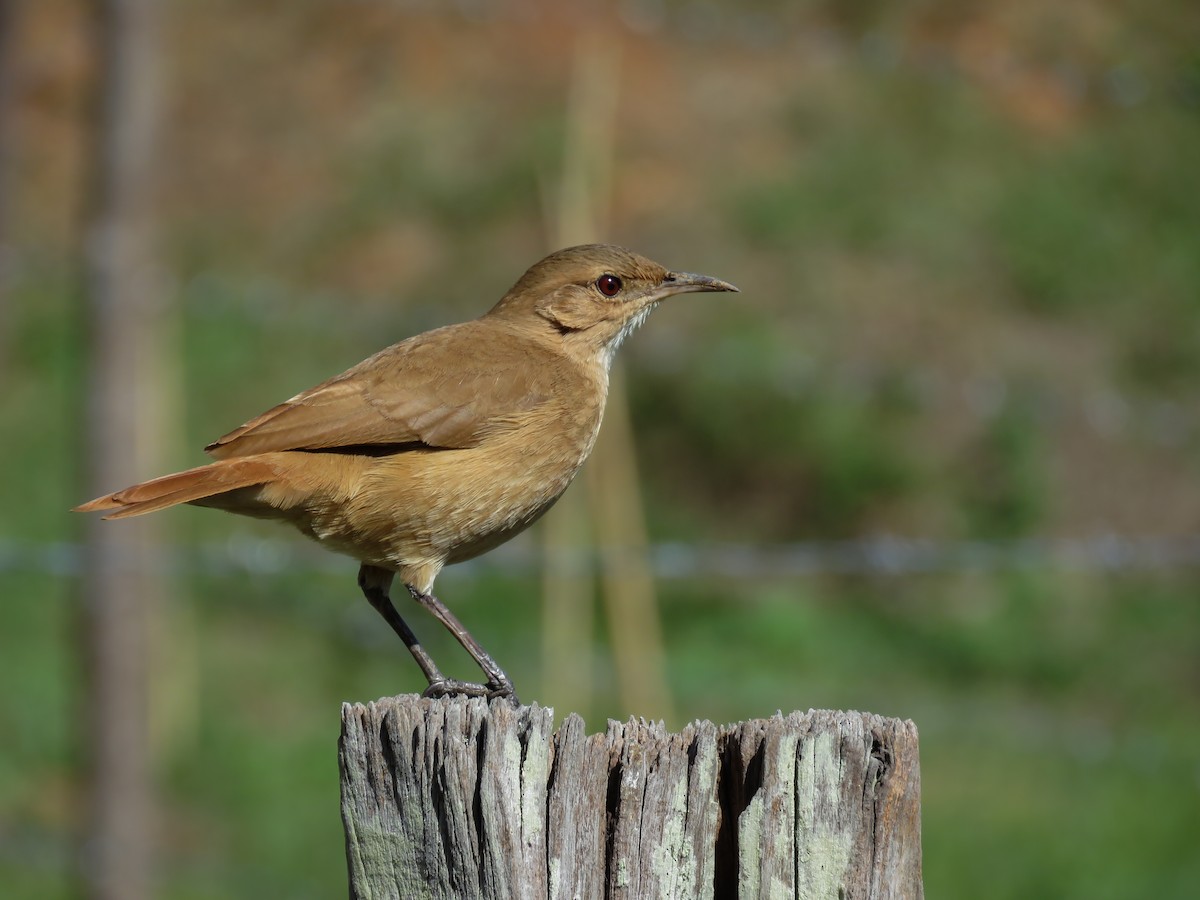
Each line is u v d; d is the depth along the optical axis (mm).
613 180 19359
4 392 18469
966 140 19750
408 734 4820
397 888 4809
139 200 11023
